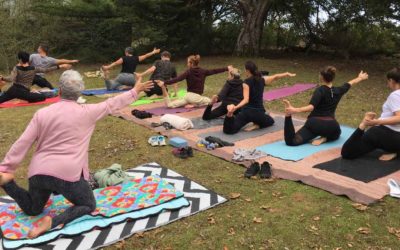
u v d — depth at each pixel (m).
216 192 4.20
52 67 9.29
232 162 4.99
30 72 8.40
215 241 3.33
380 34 14.90
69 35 15.80
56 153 3.37
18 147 3.31
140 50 15.83
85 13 14.68
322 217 3.66
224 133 6.13
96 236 3.36
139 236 3.39
